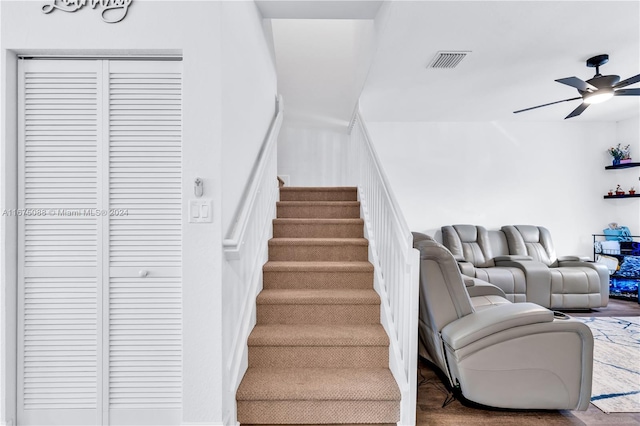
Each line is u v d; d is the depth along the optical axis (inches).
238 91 76.7
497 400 74.6
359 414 68.1
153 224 66.8
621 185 202.4
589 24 96.0
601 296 163.2
